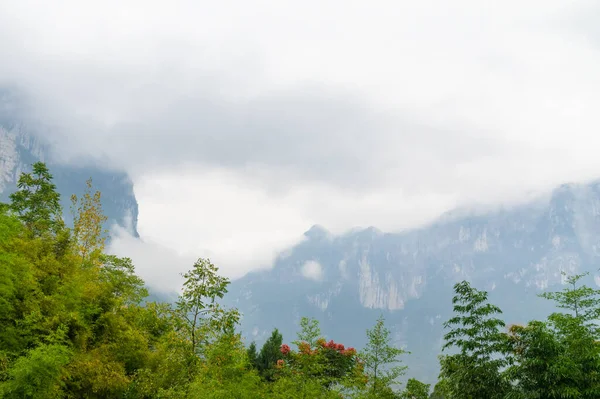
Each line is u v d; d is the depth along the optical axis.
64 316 24.56
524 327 23.36
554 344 19.31
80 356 25.48
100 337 28.62
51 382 19.39
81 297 28.44
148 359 29.86
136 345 29.86
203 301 20.02
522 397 19.03
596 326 24.33
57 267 27.25
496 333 21.25
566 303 26.19
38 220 33.84
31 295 23.64
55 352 19.56
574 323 21.80
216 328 19.59
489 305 21.47
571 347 20.36
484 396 20.52
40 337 22.83
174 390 18.98
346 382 23.75
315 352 24.81
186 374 19.30
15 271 22.80
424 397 29.66
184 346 19.52
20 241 25.97
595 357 19.39
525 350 21.05
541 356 19.39
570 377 18.53
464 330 21.83
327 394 22.59
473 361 21.41
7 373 18.94
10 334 21.27
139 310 32.72
